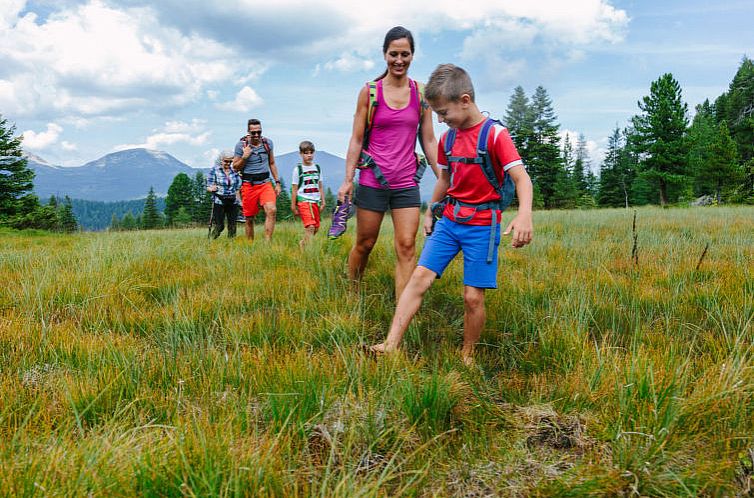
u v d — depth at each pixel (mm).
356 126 3949
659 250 5887
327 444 1926
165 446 1699
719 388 2029
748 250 5621
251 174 8180
